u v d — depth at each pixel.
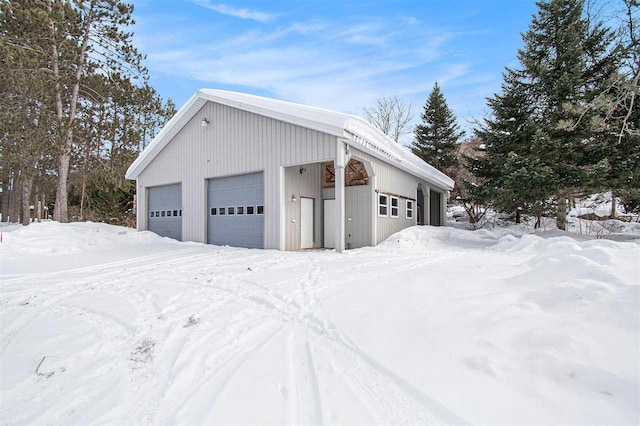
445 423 1.86
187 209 13.38
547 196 12.17
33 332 3.64
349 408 2.03
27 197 17.70
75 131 15.11
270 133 10.64
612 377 2.06
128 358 2.96
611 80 10.15
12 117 13.12
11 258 8.62
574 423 1.77
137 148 18.41
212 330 3.45
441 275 5.18
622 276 3.32
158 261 8.23
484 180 15.20
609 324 2.55
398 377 2.34
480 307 3.34
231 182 11.98
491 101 15.05
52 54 14.12
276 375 2.47
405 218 13.66
